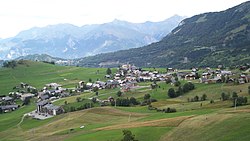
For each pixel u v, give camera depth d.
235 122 99.12
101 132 125.25
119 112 180.62
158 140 102.12
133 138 96.12
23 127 189.62
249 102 163.25
